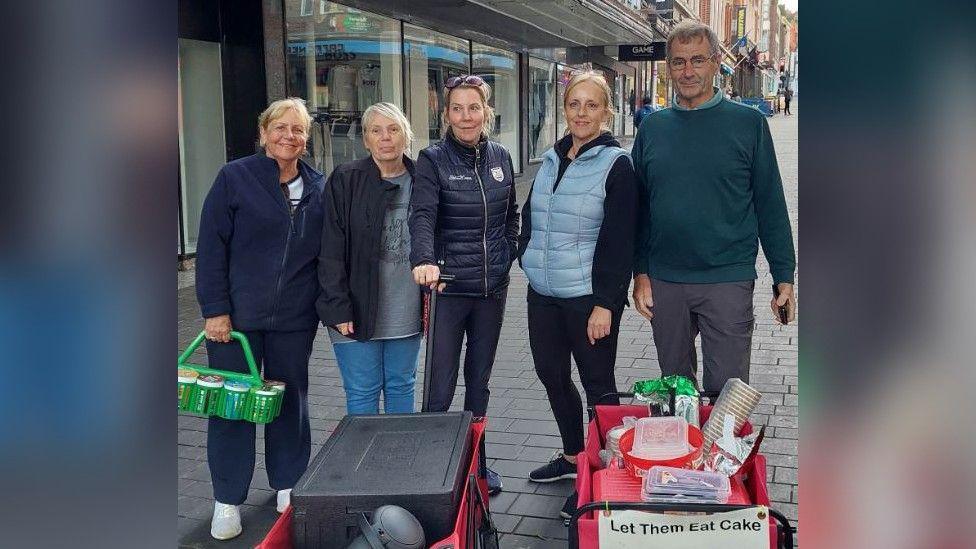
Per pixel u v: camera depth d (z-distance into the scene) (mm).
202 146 9375
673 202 3334
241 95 9547
